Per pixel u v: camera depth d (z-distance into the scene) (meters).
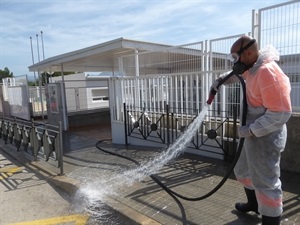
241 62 2.28
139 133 6.74
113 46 7.57
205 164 4.61
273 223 2.23
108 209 3.35
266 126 2.03
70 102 13.52
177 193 3.50
